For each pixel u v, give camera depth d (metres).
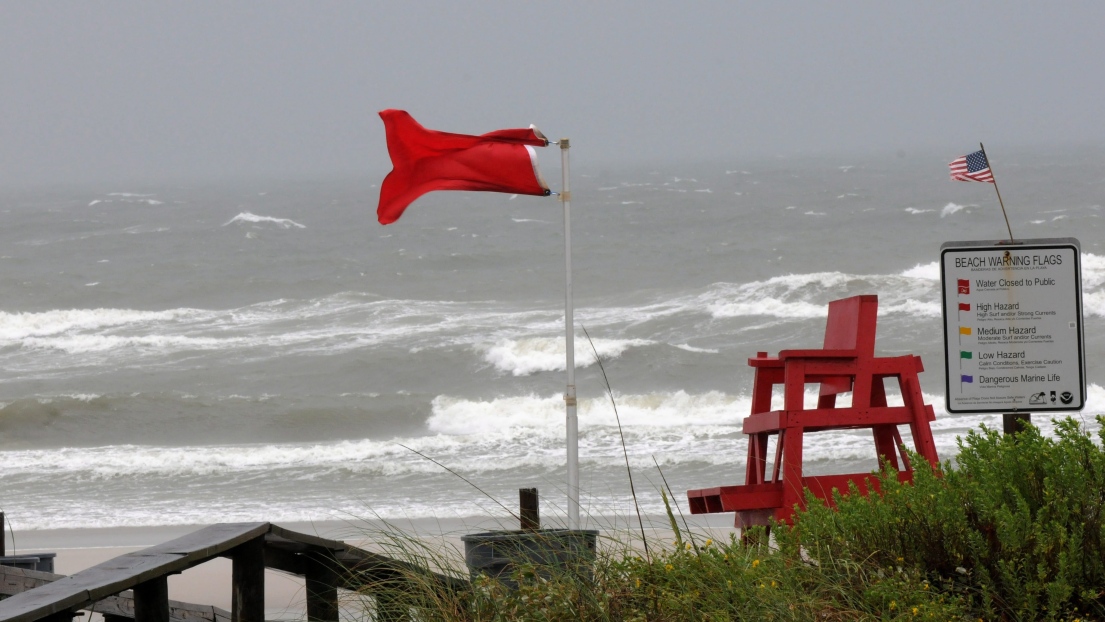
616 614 17.20
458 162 38.31
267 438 99.38
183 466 75.75
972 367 22.62
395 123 37.78
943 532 17.91
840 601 16.98
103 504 63.75
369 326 147.12
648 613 17.16
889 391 104.50
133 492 67.56
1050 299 22.48
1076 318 22.41
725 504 27.70
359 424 101.81
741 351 121.12
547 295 174.12
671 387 111.50
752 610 16.39
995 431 19.95
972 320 22.66
